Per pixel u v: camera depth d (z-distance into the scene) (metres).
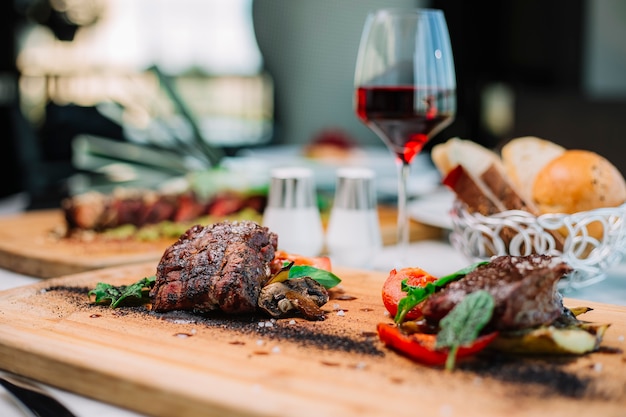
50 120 1.59
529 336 0.67
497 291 0.67
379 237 1.03
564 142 2.23
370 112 0.93
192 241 0.80
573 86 2.95
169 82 1.34
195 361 0.67
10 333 0.72
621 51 2.84
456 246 0.93
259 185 1.27
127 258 1.02
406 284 0.74
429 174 1.48
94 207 1.17
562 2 2.91
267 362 0.66
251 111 3.09
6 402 0.67
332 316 0.78
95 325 0.74
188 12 3.21
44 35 2.72
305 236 1.01
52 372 0.68
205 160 1.33
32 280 1.01
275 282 0.78
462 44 3.12
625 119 2.14
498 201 0.89
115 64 3.07
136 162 1.41
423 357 0.66
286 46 2.87
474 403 0.60
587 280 0.89
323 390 0.62
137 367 0.65
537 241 0.85
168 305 0.77
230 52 3.22
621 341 0.71
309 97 2.88
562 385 0.62
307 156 1.54
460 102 2.94
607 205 0.88
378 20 0.92
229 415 0.61
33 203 1.47
